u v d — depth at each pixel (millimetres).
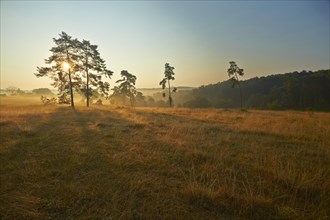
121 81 55250
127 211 3395
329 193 4055
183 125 12852
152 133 10180
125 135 9617
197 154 6426
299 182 4398
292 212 3367
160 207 3570
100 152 6777
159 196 3955
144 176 4871
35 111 23328
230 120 16922
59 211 3451
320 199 3865
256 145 8008
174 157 6352
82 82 35281
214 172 5164
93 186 4285
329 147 7840
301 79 87812
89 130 10836
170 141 8336
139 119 16078
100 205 3619
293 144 8469
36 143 7926
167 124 13398
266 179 4742
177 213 3391
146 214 3344
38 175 4828
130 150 7012
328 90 78875
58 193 3988
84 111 24359
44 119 15336
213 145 7852
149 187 4312
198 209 3543
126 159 6020
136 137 9133
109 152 6793
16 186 4316
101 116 18406
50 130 10680
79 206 3590
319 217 3203
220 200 3768
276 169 5090
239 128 12070
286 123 14383
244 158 6391
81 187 4242
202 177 4848
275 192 4102
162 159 6113
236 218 3303
